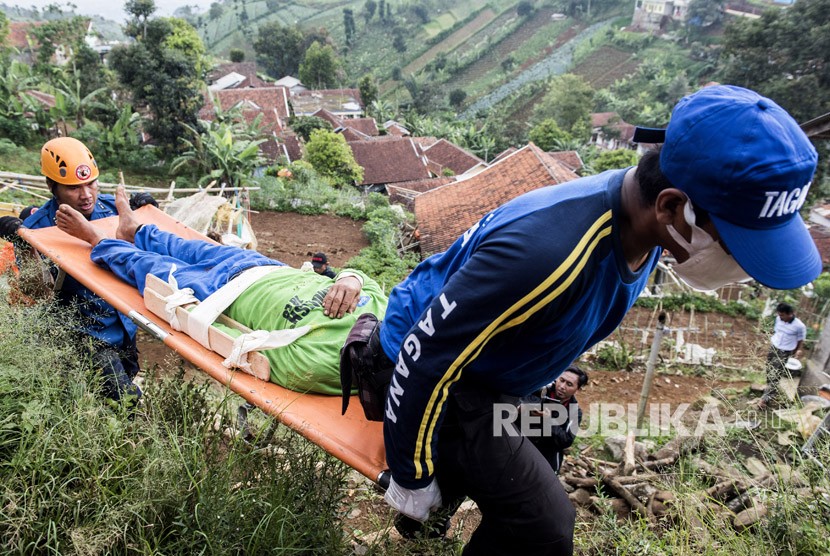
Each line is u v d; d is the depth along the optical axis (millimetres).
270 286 2682
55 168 3377
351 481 3170
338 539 2148
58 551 1790
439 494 1859
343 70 112812
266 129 43469
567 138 65812
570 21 134875
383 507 3074
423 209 21891
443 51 137625
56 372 2303
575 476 4305
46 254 3135
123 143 28344
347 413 2271
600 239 1458
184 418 2223
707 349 11242
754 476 3367
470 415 1739
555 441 3301
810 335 10000
